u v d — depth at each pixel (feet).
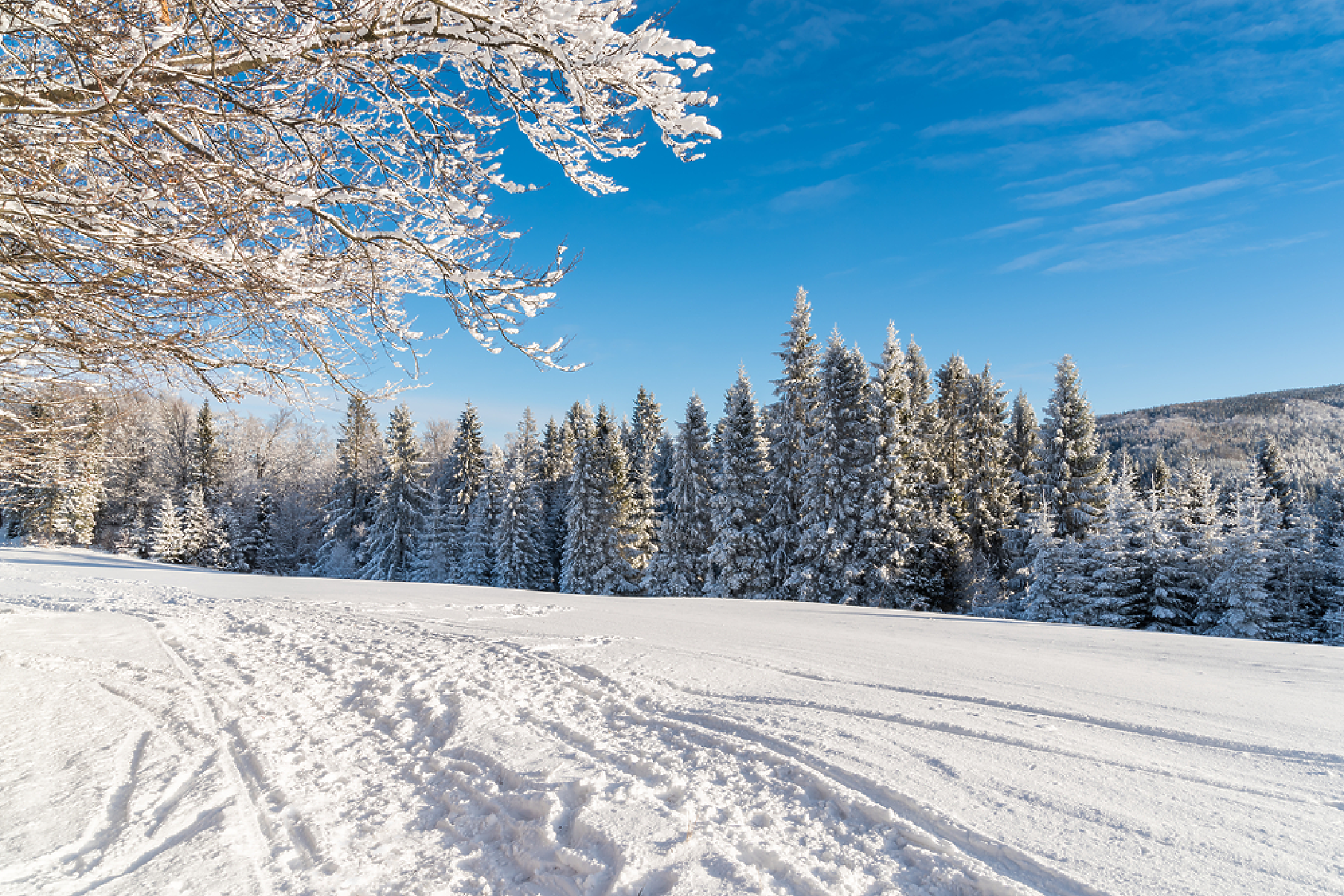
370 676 22.20
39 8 8.61
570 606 43.57
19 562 87.25
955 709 16.80
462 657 24.53
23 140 10.66
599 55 11.13
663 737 15.40
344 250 13.44
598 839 10.37
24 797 12.42
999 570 114.11
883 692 18.71
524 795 12.14
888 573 87.25
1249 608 85.56
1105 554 88.58
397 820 11.78
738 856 9.86
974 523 116.06
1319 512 139.03
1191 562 90.48
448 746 15.26
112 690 20.57
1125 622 86.22
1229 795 11.59
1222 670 22.98
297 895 9.31
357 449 173.88
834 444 94.07
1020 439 126.21
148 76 10.06
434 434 221.25
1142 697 18.21
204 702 19.31
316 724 17.48
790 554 100.78
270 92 11.72
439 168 14.11
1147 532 90.79
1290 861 9.29
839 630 33.63
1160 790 11.78
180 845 10.72
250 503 176.35
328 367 16.16
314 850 10.60
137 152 10.16
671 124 12.34
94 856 10.34
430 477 181.06
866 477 92.02
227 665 24.36
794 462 102.94
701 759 13.78
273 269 11.69
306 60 10.60
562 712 17.57
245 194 10.73
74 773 13.67
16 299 12.88
